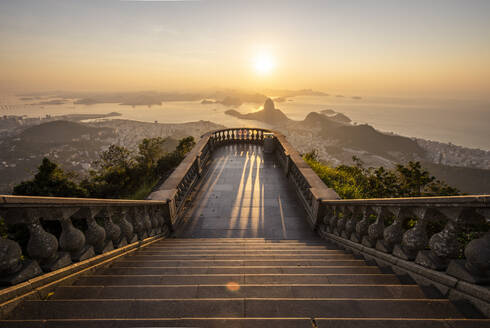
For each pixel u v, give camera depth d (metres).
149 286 2.47
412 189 8.50
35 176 10.84
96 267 2.99
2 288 1.89
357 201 3.98
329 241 5.70
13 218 1.99
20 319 1.85
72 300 2.03
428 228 5.50
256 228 6.79
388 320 1.75
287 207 7.89
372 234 3.46
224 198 8.46
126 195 14.17
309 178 7.40
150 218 5.47
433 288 2.27
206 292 2.43
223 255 3.96
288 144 11.55
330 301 2.10
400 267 2.82
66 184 11.14
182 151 19.58
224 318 1.83
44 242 2.21
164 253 4.28
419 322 1.71
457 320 1.68
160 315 1.99
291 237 6.38
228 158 12.73
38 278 2.14
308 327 1.75
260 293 2.42
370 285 2.43
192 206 7.96
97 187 13.55
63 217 2.43
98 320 1.80
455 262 2.10
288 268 3.17
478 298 1.85
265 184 9.52
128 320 1.80
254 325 1.77
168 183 7.28
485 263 1.80
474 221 1.96
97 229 3.04
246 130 15.55
